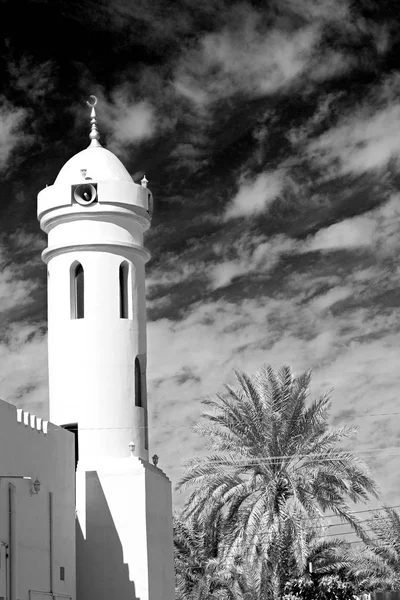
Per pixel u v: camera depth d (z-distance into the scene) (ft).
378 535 218.38
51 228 131.54
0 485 98.89
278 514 145.07
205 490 148.15
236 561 151.02
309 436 148.97
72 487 117.39
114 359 127.54
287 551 147.95
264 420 149.18
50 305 130.62
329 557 176.14
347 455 146.92
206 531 152.66
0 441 99.71
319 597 169.48
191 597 206.69
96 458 124.47
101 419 125.90
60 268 129.59
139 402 129.80
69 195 128.67
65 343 127.95
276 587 148.25
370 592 213.46
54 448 113.29
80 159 131.75
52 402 128.26
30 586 103.65
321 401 150.30
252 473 149.59
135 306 130.31
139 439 127.85
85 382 126.72
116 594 119.34
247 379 151.02
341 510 147.33
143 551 119.96
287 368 150.82
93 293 128.16
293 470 148.36
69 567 114.32
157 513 125.70
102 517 121.39
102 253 128.88
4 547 98.63
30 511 105.29
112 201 128.57
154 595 121.19
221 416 150.82
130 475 122.01
